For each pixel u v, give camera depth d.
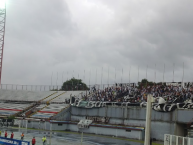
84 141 48.44
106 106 62.81
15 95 98.56
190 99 51.12
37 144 41.94
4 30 79.62
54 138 50.81
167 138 29.25
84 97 78.69
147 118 20.77
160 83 73.25
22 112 78.19
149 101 20.97
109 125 58.50
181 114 47.53
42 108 78.62
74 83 134.12
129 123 57.88
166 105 50.53
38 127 67.00
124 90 72.00
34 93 100.06
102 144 45.53
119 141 50.22
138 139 53.31
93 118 64.81
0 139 38.22
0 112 77.44
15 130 61.34
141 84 78.25
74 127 65.75
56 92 97.94
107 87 80.81
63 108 74.12
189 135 49.03
